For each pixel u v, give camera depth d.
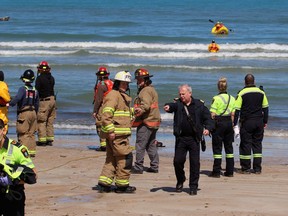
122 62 88.69
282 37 128.00
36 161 32.44
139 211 22.22
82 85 67.12
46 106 38.03
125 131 24.84
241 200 24.02
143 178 28.70
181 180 25.48
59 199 23.95
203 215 21.69
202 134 24.86
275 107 57.12
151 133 29.84
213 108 29.33
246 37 128.62
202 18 188.12
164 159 34.91
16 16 192.38
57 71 78.50
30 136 33.28
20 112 32.94
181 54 95.94
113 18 183.50
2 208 16.25
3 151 15.93
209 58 94.31
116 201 23.75
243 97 30.77
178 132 24.69
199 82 70.12
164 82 69.50
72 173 29.42
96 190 25.70
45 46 109.12
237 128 29.92
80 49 105.06
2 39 120.56
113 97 24.55
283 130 46.59
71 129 46.69
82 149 37.62
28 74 32.62
